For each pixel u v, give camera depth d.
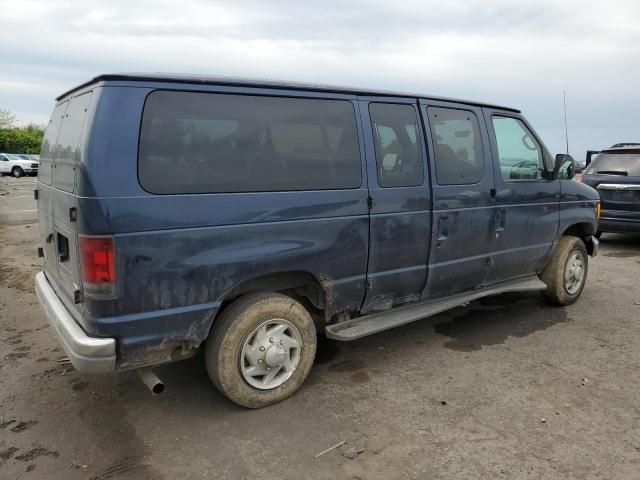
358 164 3.71
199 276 3.03
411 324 5.11
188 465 2.85
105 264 2.75
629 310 5.54
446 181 4.25
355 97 3.77
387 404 3.50
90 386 3.79
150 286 2.89
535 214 5.04
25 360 4.23
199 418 3.34
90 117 2.79
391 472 2.78
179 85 3.01
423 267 4.18
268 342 3.39
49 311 3.46
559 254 5.43
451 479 2.71
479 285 4.77
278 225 3.29
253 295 3.38
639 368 4.08
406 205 3.96
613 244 9.53
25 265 7.48
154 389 3.01
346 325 3.85
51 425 3.26
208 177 3.05
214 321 3.31
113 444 3.05
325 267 3.57
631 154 8.70
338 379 3.88
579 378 3.90
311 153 3.48
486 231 4.59
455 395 3.62
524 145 5.02
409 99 4.10
